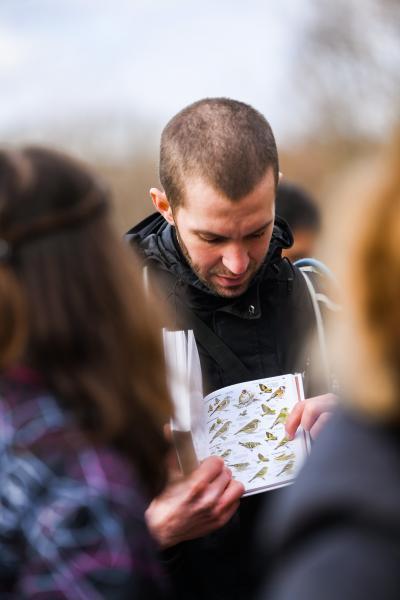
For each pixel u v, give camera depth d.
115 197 1.92
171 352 2.73
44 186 1.77
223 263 2.91
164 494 2.53
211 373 2.96
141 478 1.76
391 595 1.24
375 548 1.26
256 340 3.01
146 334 1.81
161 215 3.29
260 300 3.05
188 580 2.84
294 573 1.29
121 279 1.80
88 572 1.56
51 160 1.81
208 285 2.96
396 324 1.33
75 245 1.76
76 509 1.58
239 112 2.99
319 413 2.76
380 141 1.49
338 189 1.45
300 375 2.92
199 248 2.91
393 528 1.26
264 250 2.95
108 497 1.61
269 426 2.82
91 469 1.62
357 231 1.37
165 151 3.01
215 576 2.82
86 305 1.75
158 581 1.71
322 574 1.26
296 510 1.31
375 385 1.34
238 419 2.84
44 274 1.73
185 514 2.56
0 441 1.65
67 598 1.56
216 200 2.83
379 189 1.37
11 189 1.76
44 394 1.71
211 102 3.05
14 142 1.92
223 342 2.97
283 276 3.08
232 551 2.83
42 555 1.57
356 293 1.36
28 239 1.74
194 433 2.76
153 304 1.87
